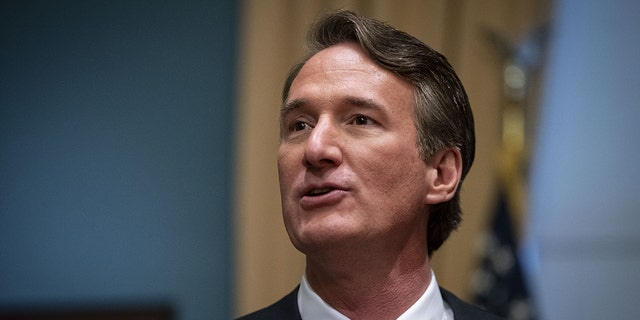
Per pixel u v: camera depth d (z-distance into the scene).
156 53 3.49
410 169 1.46
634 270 3.69
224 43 3.52
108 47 3.46
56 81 3.44
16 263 3.40
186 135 3.49
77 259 3.43
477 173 3.49
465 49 3.50
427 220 1.58
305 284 1.53
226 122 3.52
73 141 3.44
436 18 3.47
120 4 3.48
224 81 3.52
